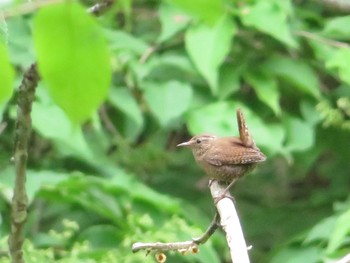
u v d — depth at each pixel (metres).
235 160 9.09
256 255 12.75
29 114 5.59
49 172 9.88
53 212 11.16
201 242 6.53
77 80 3.30
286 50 11.38
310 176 14.42
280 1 10.45
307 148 11.02
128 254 8.84
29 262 8.48
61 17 3.25
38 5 3.29
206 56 9.91
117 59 10.25
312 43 11.01
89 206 10.01
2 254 8.70
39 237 9.96
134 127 11.34
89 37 3.28
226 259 10.88
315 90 10.88
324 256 9.44
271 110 11.26
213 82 9.86
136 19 11.84
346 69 10.19
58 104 3.41
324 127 11.98
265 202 13.55
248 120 10.52
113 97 10.35
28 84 5.50
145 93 10.41
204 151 9.40
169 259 10.52
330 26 11.09
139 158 11.81
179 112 10.28
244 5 10.18
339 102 11.12
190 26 10.22
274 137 10.54
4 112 9.67
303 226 12.87
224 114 10.41
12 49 9.77
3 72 3.34
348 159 12.36
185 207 11.32
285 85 11.56
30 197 9.45
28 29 9.98
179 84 10.49
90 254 8.97
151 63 10.52
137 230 9.45
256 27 9.98
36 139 11.14
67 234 9.78
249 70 10.86
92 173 10.92
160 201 10.07
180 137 13.09
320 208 13.06
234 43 11.09
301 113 11.37
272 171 13.86
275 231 12.88
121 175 10.20
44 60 3.28
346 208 10.52
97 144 11.18
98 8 4.51
